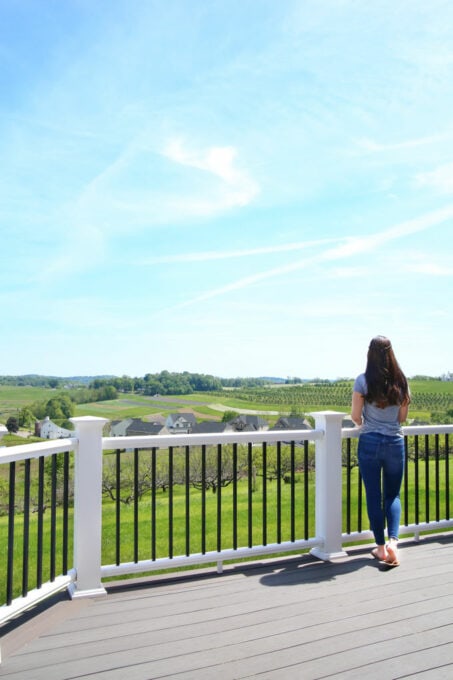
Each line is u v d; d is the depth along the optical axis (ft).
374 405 11.59
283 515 44.47
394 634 8.21
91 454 10.13
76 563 10.01
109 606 9.47
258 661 7.38
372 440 11.54
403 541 13.53
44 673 7.14
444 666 7.23
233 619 8.84
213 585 10.52
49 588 9.27
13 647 7.92
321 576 11.00
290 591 10.14
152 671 7.15
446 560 12.05
